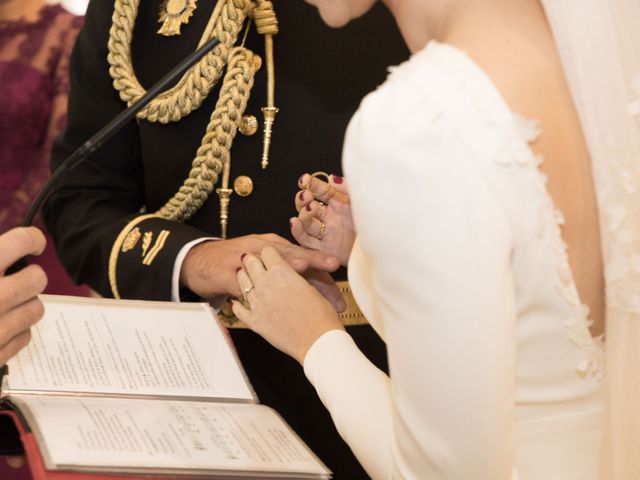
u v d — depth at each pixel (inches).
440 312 29.8
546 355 33.4
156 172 56.4
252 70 52.7
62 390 40.6
